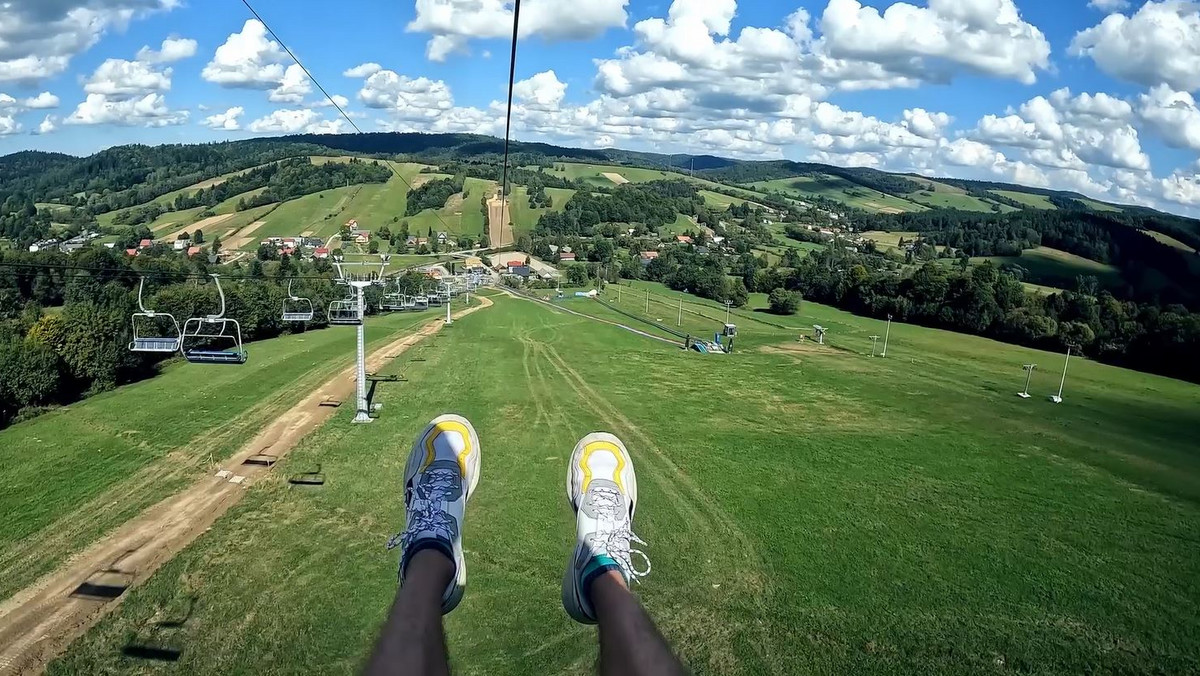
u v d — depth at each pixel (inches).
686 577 616.7
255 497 748.0
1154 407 1616.6
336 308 1094.4
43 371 1077.1
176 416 1063.0
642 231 6097.4
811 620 554.3
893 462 995.3
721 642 520.4
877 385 1644.9
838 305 3735.2
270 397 1205.1
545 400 1289.4
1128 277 3774.6
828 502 818.8
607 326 2711.6
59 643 483.8
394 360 1647.4
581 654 488.7
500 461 909.8
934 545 708.0
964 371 2004.2
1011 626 560.1
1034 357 2436.0
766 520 752.3
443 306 3262.8
